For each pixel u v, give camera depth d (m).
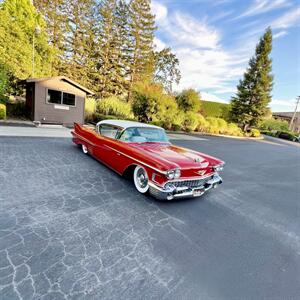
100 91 24.97
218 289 1.79
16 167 3.98
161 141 4.48
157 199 3.44
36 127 9.70
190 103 19.91
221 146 12.43
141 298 1.59
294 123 44.62
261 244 2.62
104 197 3.24
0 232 2.11
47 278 1.64
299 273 2.14
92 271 1.78
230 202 3.90
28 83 11.46
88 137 5.18
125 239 2.30
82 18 23.23
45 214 2.54
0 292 1.47
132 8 24.91
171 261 2.07
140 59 26.61
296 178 6.62
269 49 25.80
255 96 26.83
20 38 14.06
